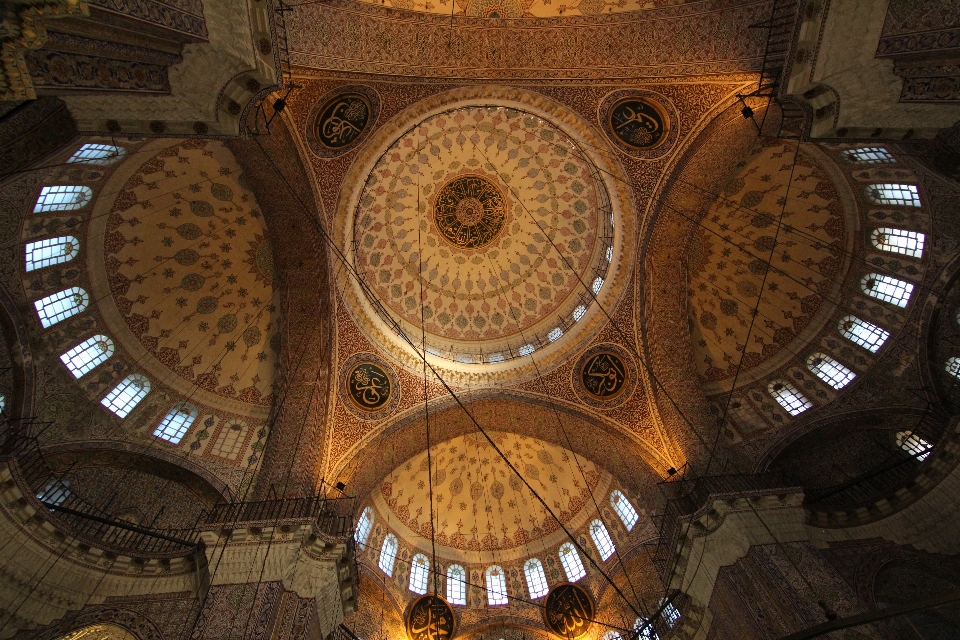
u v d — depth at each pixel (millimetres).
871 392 14086
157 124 7355
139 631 9453
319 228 13086
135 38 6098
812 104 8906
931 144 9148
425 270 17406
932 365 13445
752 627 9422
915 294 14016
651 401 14078
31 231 12008
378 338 14742
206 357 14734
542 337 16250
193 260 14625
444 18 11727
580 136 13312
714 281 16219
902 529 11594
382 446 13930
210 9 6844
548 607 16406
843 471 13805
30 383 12016
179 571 10414
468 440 17781
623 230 14203
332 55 11172
